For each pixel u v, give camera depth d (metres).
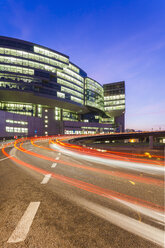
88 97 83.19
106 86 103.00
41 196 3.46
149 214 2.60
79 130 78.19
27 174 5.57
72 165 7.20
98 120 95.31
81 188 4.00
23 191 3.81
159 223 2.31
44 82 56.66
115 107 98.25
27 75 50.75
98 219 2.44
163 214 2.60
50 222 2.37
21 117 49.69
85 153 11.92
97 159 8.95
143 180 4.71
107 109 100.31
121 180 4.73
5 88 47.31
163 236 2.01
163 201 3.16
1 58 47.69
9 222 2.38
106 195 3.50
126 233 2.08
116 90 99.81
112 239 1.96
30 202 3.13
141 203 3.06
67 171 5.99
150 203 3.05
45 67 57.03
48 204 3.04
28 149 16.02
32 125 55.66
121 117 109.56
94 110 91.81
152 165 6.96
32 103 59.31
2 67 47.41
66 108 73.06
